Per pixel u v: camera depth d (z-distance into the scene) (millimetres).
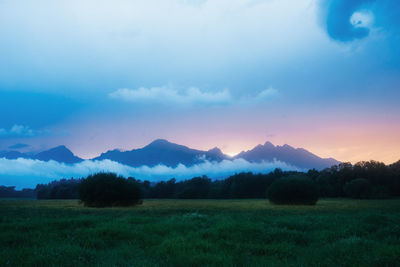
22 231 11961
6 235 10453
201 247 9055
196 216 16922
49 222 13875
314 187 46562
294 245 9969
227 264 7352
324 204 47500
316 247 9836
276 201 47250
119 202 41312
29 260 7352
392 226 13336
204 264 7406
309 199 45344
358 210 31094
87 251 8273
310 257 8273
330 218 17641
